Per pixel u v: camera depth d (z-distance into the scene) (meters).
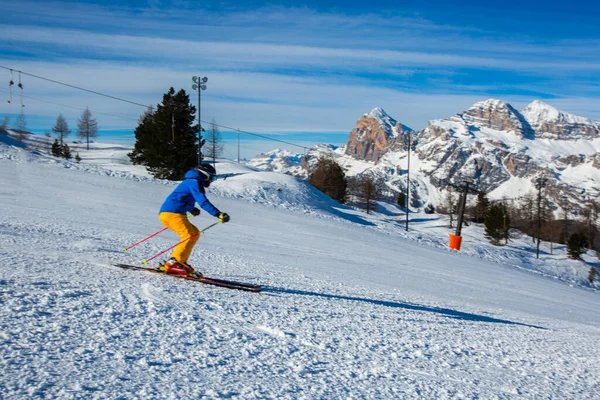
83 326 3.35
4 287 4.05
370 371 3.36
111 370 2.65
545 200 74.81
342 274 10.02
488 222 55.34
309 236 18.05
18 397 2.15
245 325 4.11
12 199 15.11
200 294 5.09
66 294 4.13
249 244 13.07
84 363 2.69
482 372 3.81
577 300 15.46
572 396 3.52
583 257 54.62
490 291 12.52
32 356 2.67
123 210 16.16
